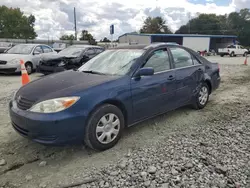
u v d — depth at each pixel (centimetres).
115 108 355
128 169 302
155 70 420
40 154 346
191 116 497
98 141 341
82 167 312
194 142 373
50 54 1095
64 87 337
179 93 465
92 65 442
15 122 331
